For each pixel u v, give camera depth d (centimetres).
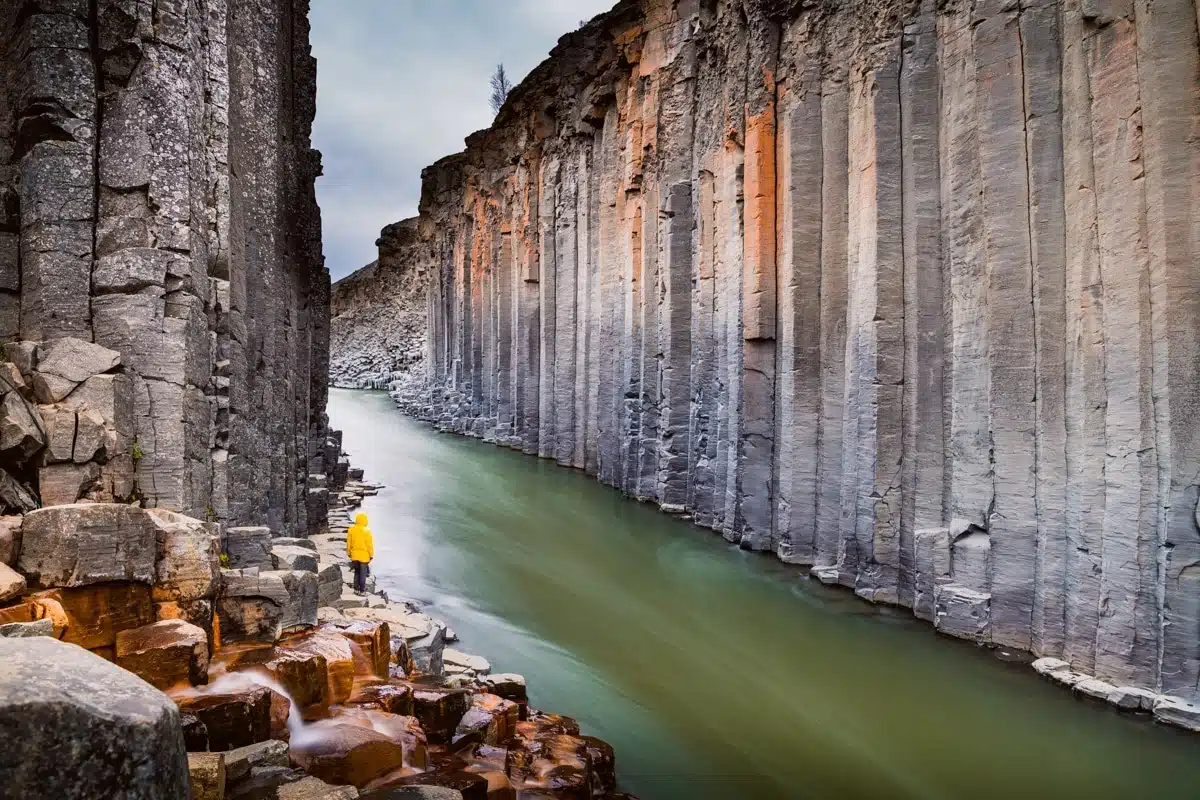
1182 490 1040
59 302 840
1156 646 1070
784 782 955
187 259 896
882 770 987
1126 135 1130
